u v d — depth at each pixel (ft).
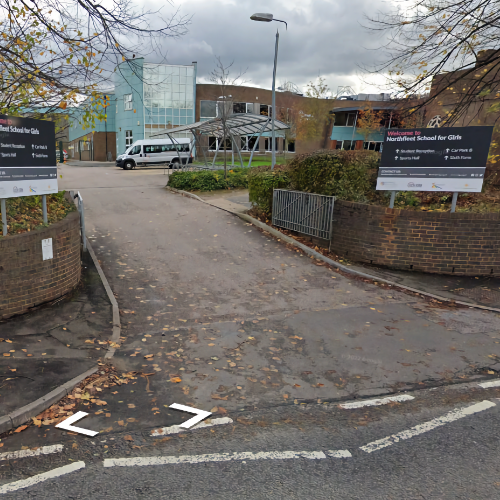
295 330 22.68
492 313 25.57
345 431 13.78
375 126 137.80
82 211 34.45
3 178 21.77
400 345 20.89
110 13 23.73
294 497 10.64
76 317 22.94
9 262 21.88
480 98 39.11
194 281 30.25
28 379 16.43
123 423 14.14
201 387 16.79
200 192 67.82
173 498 10.59
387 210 33.71
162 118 147.23
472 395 16.25
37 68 24.56
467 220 32.04
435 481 11.24
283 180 44.83
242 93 152.05
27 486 11.02
